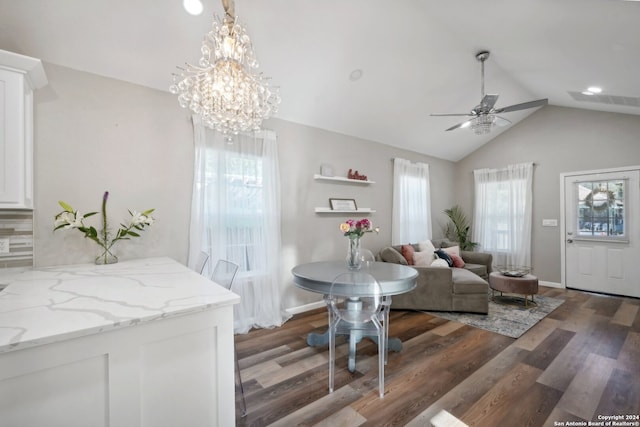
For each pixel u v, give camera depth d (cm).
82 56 223
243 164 312
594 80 330
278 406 184
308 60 287
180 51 245
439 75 360
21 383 84
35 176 210
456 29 292
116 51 228
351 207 418
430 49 315
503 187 543
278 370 227
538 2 219
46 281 162
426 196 530
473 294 354
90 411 94
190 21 227
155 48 236
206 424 118
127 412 100
